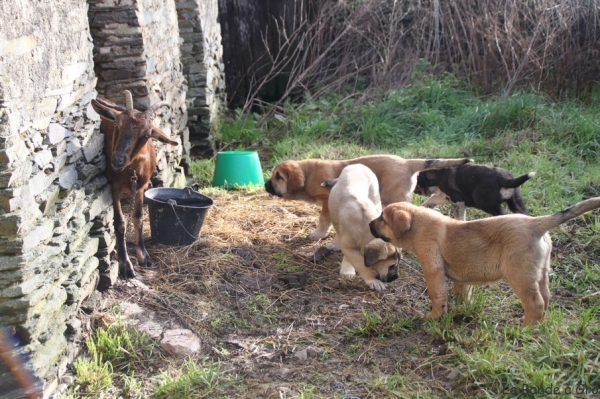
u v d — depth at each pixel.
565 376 2.44
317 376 2.67
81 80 3.04
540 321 2.73
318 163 3.86
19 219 2.30
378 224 3.07
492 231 2.78
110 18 3.75
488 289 3.23
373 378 2.62
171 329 2.95
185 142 4.84
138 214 3.38
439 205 4.32
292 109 6.07
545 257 2.74
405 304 3.17
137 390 2.61
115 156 2.99
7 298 2.32
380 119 5.73
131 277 3.27
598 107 5.72
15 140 2.32
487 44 6.37
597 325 2.77
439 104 5.95
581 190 4.24
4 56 2.30
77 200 2.84
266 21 6.99
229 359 2.79
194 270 3.41
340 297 3.25
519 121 5.46
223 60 6.97
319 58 6.45
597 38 6.14
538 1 6.14
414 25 6.64
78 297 2.80
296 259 3.62
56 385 2.52
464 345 2.73
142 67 3.82
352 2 6.83
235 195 4.51
